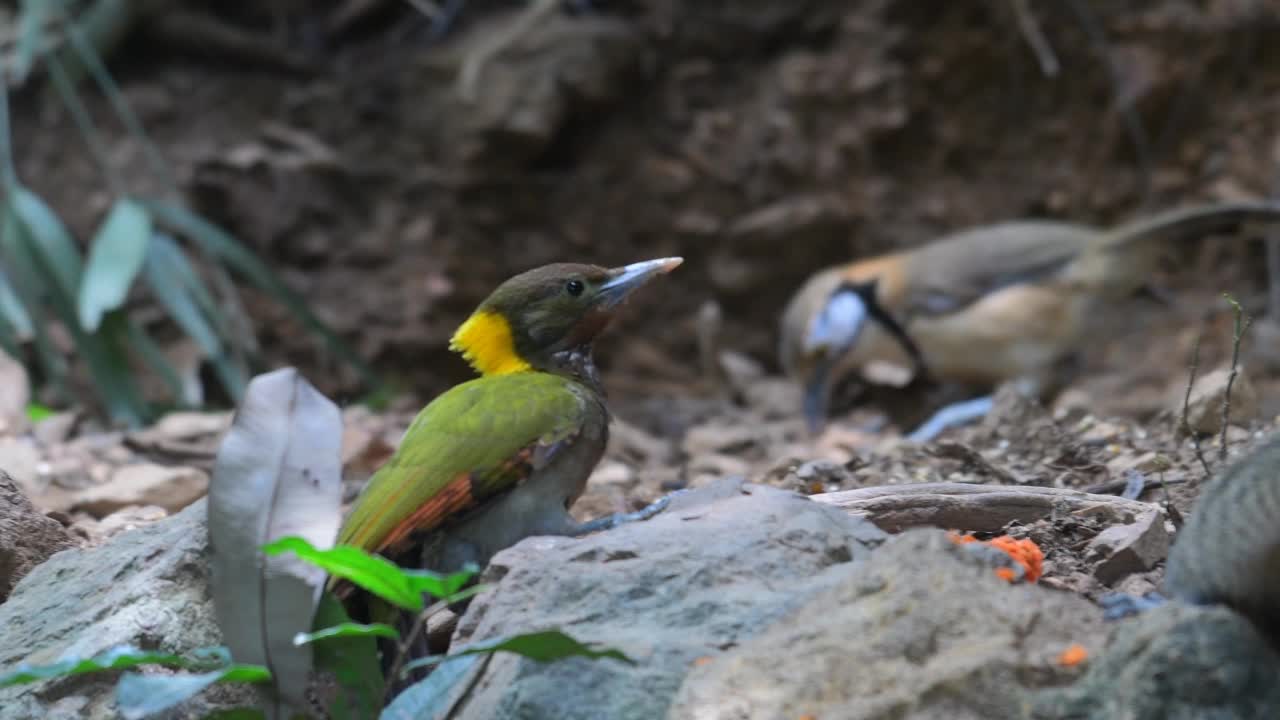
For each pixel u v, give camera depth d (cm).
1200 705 428
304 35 1705
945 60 1678
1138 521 622
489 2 1725
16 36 1572
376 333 1575
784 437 1261
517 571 530
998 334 1425
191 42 1645
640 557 530
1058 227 1445
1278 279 1558
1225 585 476
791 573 521
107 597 605
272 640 527
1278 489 467
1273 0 1630
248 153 1584
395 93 1650
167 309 1471
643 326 1672
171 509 891
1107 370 1491
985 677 441
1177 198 1655
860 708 443
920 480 809
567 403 616
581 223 1662
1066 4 1664
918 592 470
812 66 1670
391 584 498
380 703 522
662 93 1691
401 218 1619
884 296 1458
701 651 484
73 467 966
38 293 1296
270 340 1559
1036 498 661
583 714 473
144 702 476
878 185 1673
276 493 551
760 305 1681
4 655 589
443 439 597
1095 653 447
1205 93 1658
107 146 1578
